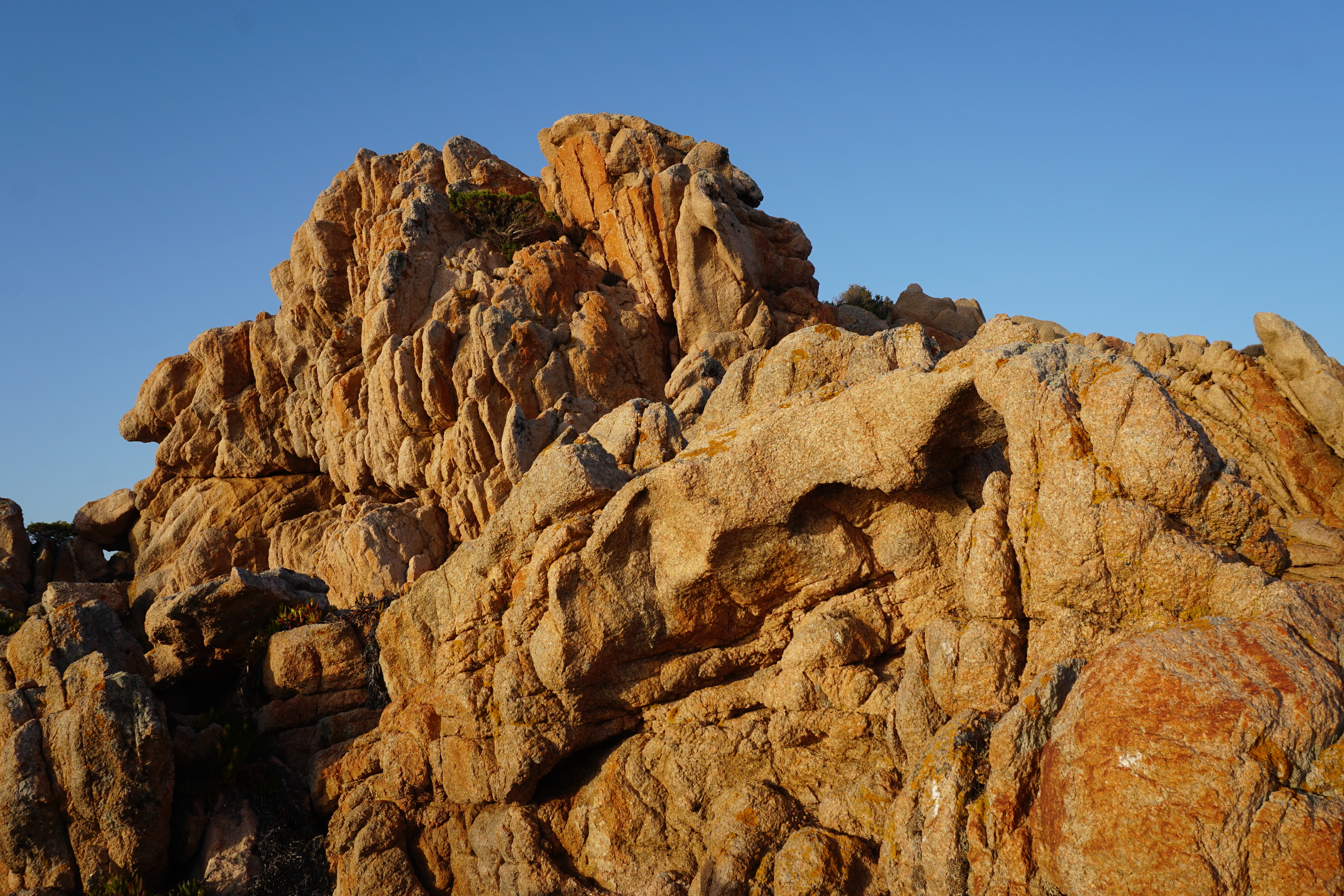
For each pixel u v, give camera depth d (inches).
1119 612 402.0
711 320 1535.4
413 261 1582.2
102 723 662.5
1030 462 424.8
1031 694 378.9
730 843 491.2
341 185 1844.2
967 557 450.0
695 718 557.9
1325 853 289.9
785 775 523.8
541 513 597.3
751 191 1734.7
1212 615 373.7
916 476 486.0
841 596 546.0
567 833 573.9
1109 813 321.7
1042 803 352.8
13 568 1596.9
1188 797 309.9
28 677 749.3
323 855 677.3
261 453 1720.0
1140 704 329.4
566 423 1286.9
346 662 775.1
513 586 616.7
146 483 1780.3
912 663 474.9
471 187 1780.3
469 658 625.6
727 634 571.2
